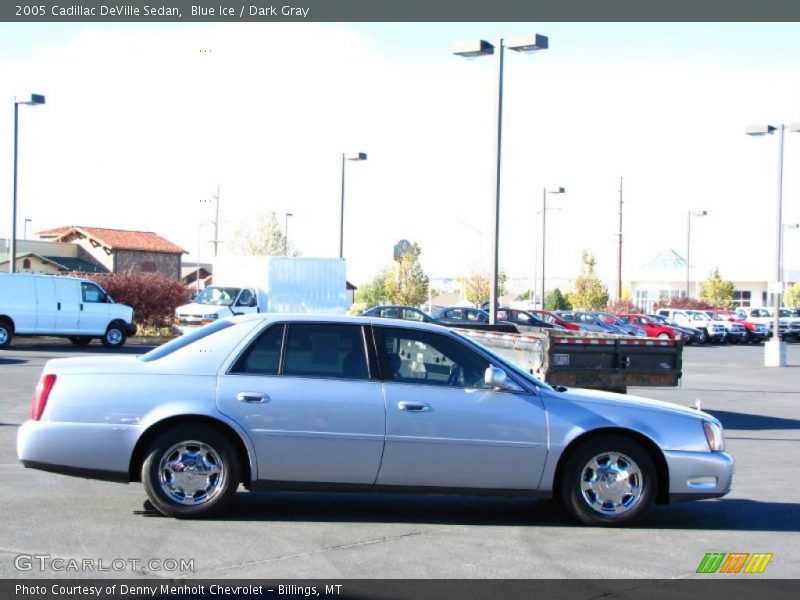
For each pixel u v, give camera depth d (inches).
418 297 2337.6
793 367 1294.3
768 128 1269.7
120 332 1211.2
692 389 921.5
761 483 399.2
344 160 1424.7
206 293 1333.7
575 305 2647.6
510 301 3065.9
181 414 286.4
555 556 268.5
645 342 568.1
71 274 1435.8
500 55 786.2
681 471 303.4
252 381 292.2
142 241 2645.2
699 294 3228.3
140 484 346.9
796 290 3373.5
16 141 1222.9
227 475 290.4
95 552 255.4
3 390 684.7
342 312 1440.7
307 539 277.0
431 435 293.4
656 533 300.2
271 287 1348.4
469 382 302.4
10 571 237.1
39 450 284.5
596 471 303.3
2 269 2190.0
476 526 302.4
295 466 290.0
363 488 294.7
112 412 286.2
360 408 291.9
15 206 1234.6
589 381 560.1
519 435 297.0
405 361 301.7
